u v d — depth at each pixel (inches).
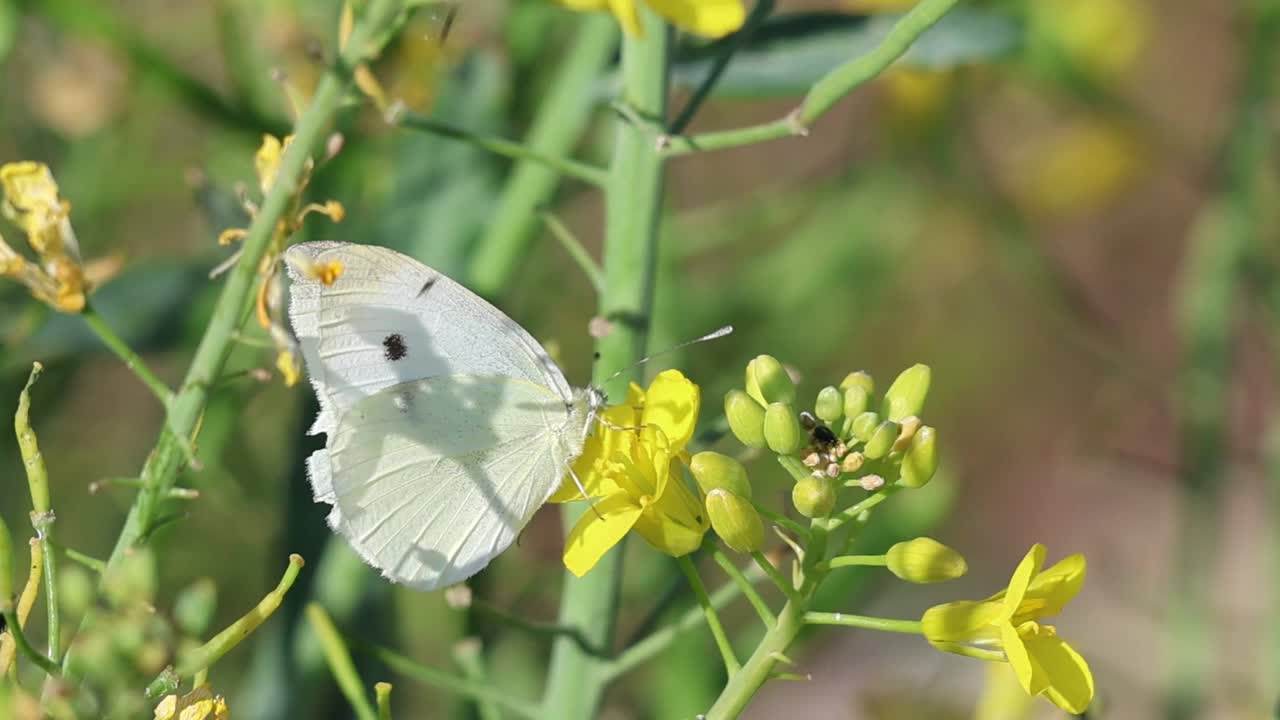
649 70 12.0
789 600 11.0
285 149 11.2
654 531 11.2
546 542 15.8
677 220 16.2
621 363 12.1
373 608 13.8
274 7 14.0
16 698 10.6
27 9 13.4
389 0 11.1
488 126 14.4
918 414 11.3
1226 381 15.3
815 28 13.0
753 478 16.6
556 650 12.1
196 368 11.1
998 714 12.3
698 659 14.1
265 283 11.2
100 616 10.7
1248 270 15.4
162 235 16.6
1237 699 16.3
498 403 11.6
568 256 17.4
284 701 13.5
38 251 11.1
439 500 11.8
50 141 15.6
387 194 14.3
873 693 15.1
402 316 11.6
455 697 14.8
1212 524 15.3
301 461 13.6
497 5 14.6
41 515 10.8
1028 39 14.8
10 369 13.5
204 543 15.1
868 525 13.5
